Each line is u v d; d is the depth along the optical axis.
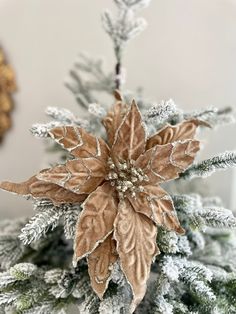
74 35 0.66
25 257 0.46
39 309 0.40
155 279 0.43
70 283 0.41
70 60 0.67
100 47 0.66
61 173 0.38
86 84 0.58
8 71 0.67
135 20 0.50
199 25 0.63
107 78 0.58
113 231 0.38
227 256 0.48
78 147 0.39
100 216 0.37
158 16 0.64
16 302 0.40
